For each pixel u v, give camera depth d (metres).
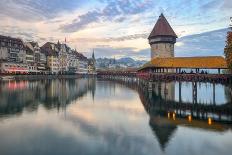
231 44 49.09
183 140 29.22
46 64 179.38
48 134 31.89
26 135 31.28
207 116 40.66
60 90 86.62
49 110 47.94
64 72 195.00
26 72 147.00
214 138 29.70
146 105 54.31
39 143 28.55
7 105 52.03
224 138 29.64
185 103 54.62
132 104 57.03
